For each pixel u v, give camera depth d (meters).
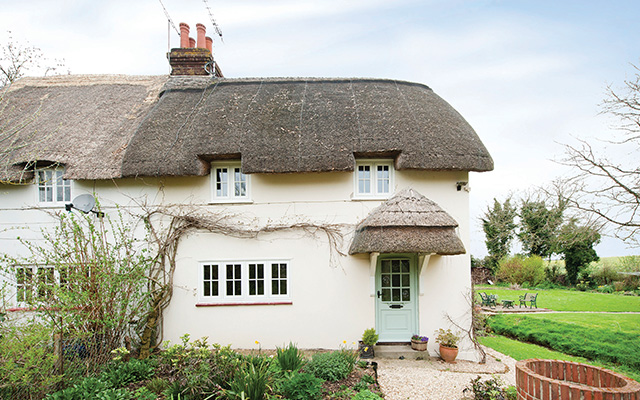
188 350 7.44
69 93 12.12
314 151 9.23
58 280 8.82
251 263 9.62
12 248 9.67
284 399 5.70
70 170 9.34
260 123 9.82
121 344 9.02
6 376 5.63
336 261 9.57
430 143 9.43
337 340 9.41
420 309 9.41
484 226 33.53
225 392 5.59
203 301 9.55
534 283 30.77
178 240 9.66
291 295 9.52
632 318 16.03
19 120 10.80
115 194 9.77
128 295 8.61
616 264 30.83
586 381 5.30
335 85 11.35
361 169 9.92
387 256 9.75
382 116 9.99
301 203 9.70
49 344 6.70
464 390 6.72
